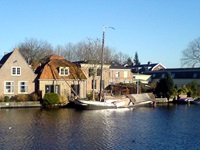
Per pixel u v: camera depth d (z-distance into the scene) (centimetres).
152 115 4072
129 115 4047
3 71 5134
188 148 2292
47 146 2294
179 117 3903
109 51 9650
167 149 2258
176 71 8419
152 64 10588
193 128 3092
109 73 7312
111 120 3556
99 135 2692
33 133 2739
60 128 2986
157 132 2872
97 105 4659
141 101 5300
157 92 6431
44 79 5328
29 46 8719
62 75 5553
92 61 6638
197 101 6125
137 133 2811
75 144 2362
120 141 2483
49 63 5622
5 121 3369
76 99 4759
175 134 2788
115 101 4900
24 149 2206
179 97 6384
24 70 5303
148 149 2250
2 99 4834
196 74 7925
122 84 6875
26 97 4956
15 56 5241
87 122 3372
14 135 2653
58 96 4959
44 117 3706
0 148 2230
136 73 9181
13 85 5212
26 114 3950
